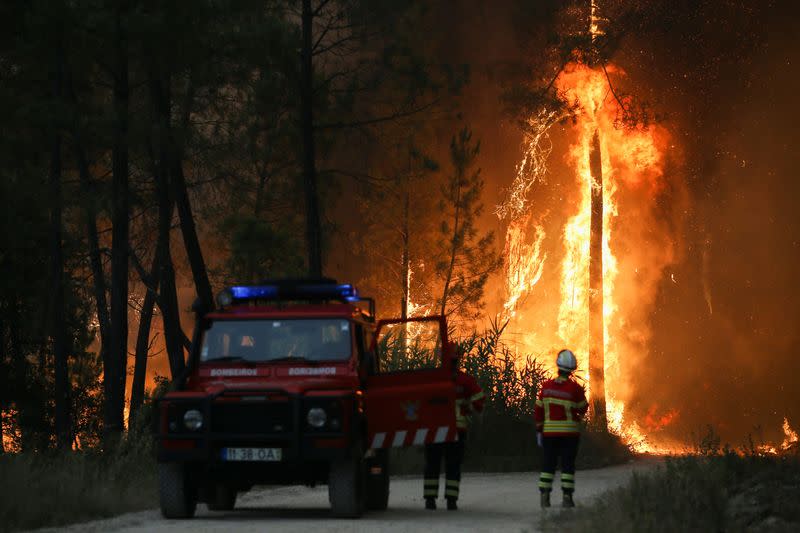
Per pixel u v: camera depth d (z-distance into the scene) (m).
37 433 43.62
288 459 15.59
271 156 42.25
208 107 37.09
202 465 16.02
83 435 44.56
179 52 32.09
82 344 45.44
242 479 16.09
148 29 30.55
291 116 42.84
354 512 15.83
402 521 15.59
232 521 15.71
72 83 35.44
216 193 40.34
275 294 18.09
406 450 29.84
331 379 16.88
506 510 18.22
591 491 22.23
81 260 42.12
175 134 33.03
